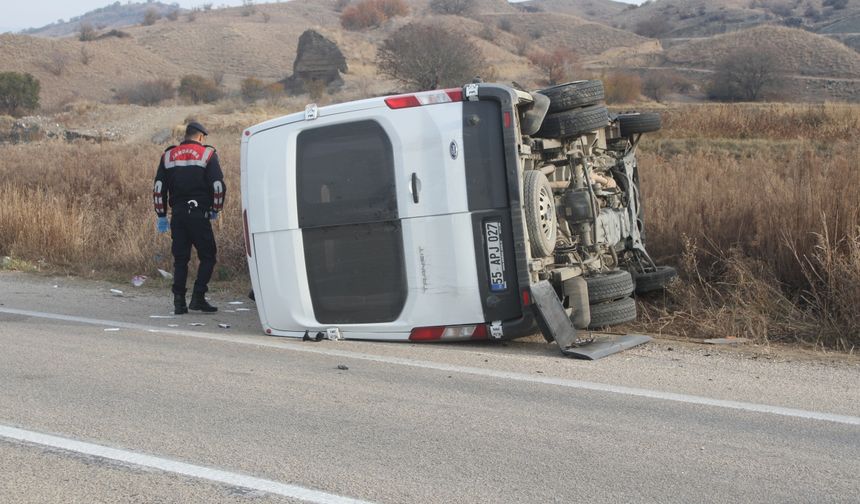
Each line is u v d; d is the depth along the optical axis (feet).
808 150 46.98
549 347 25.31
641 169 44.65
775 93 277.23
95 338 25.89
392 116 24.44
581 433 17.08
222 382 20.68
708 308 29.78
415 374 21.65
